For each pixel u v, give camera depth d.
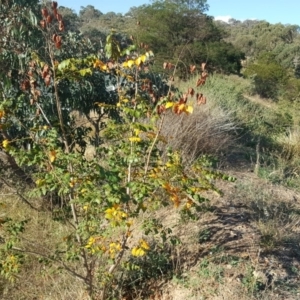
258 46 56.12
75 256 3.16
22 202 4.94
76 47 5.27
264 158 7.09
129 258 3.87
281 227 4.44
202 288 3.52
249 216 4.71
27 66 4.35
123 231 3.30
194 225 4.36
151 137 3.16
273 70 21.88
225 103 9.20
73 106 4.89
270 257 3.95
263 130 9.01
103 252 3.12
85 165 2.78
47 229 4.57
